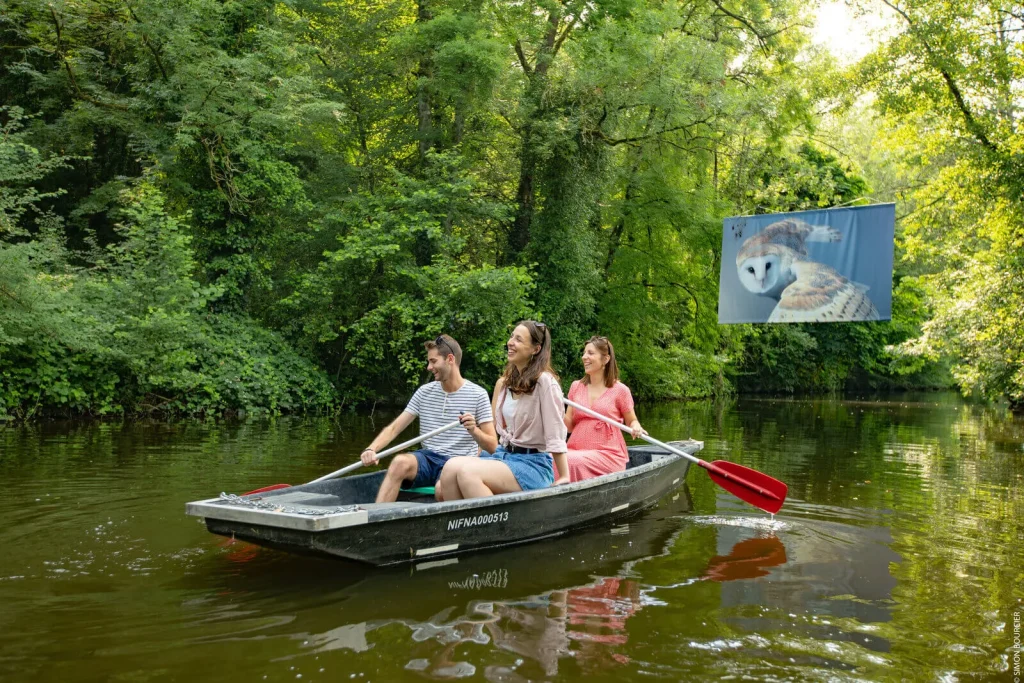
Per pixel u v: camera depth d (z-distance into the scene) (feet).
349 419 39.17
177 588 10.91
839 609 10.61
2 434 28.40
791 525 15.87
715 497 19.11
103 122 44.21
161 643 8.96
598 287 56.08
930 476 22.98
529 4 49.47
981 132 46.98
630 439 32.86
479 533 13.05
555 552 13.43
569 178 51.49
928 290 78.89
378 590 10.98
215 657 8.60
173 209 45.03
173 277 38.09
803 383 93.50
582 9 50.47
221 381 39.37
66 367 34.53
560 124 48.47
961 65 45.96
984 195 46.96
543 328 14.70
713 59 50.06
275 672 8.24
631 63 48.39
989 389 48.44
